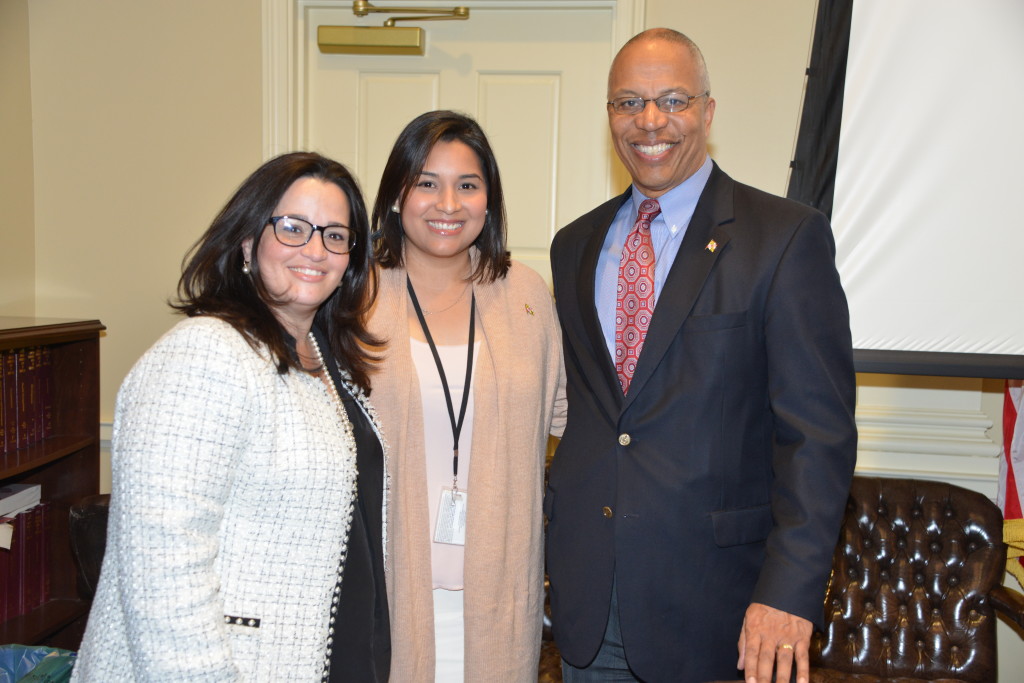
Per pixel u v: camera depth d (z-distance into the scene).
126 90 2.95
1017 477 2.32
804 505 1.32
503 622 1.58
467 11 2.82
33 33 2.96
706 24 2.67
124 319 3.02
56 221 3.02
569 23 2.83
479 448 1.58
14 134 2.90
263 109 2.89
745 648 1.27
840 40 2.10
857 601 2.26
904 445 2.64
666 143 1.52
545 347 1.72
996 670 2.18
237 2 2.88
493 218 1.66
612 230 1.71
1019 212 1.91
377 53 2.91
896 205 1.98
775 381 1.40
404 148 1.57
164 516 1.02
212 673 1.04
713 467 1.46
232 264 1.18
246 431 1.12
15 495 2.55
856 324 2.00
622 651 1.63
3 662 2.13
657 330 1.49
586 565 1.56
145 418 1.05
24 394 2.53
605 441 1.56
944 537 2.28
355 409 1.38
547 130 2.87
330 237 1.21
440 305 1.68
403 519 1.55
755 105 2.66
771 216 1.48
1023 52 1.89
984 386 2.63
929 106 1.95
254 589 1.15
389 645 1.42
